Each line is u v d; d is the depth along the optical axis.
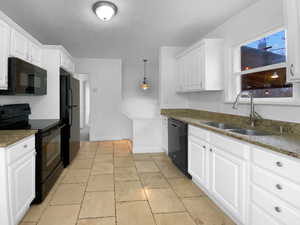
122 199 2.23
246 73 2.54
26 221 1.81
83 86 8.02
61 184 2.61
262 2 2.22
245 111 2.51
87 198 2.25
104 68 5.39
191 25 3.04
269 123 2.08
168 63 4.17
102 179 2.78
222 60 2.93
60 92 3.19
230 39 2.79
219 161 1.96
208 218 1.88
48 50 3.07
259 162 1.43
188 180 2.76
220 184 1.94
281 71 2.10
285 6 1.53
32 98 3.04
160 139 4.22
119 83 5.48
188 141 2.77
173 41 3.82
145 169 3.19
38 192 2.10
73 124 3.58
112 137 5.52
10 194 1.56
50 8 2.46
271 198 1.32
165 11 2.58
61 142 3.18
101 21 2.86
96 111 5.42
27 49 2.49
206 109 3.48
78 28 3.11
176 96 4.21
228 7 2.47
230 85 2.82
